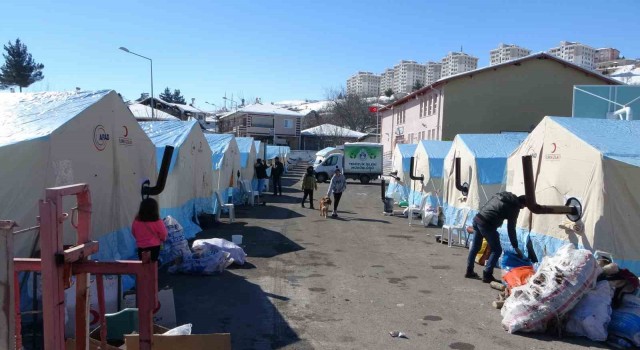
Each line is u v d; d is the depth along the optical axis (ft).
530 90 107.86
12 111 24.72
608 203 24.63
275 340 19.54
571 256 21.04
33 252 20.13
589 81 108.37
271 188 96.32
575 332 20.42
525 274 24.63
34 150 20.39
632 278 21.35
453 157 48.88
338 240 42.47
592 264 20.70
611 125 29.45
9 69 205.36
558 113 108.37
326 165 118.93
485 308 24.02
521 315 20.74
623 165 24.47
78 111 23.91
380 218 57.62
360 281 28.76
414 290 27.04
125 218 29.07
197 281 27.89
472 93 107.24
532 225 30.27
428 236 45.70
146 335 10.53
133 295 20.35
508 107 107.76
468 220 42.24
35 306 17.13
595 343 19.72
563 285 20.48
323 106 344.90
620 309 20.71
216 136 63.67
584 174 25.99
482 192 41.45
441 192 55.26
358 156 117.80
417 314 22.99
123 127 28.89
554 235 27.94
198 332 20.21
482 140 47.32
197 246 31.07
